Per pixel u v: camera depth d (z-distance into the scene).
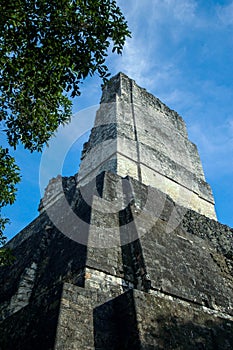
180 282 8.55
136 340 5.82
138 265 8.32
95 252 7.96
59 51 6.55
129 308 6.40
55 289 6.68
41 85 6.75
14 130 8.01
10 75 6.59
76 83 6.75
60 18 6.57
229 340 7.16
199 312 7.34
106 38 6.93
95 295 6.83
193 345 6.45
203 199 16.73
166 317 6.57
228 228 13.94
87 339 5.81
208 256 11.02
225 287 9.95
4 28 6.25
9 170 8.22
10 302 9.26
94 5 6.81
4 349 6.50
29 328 6.32
